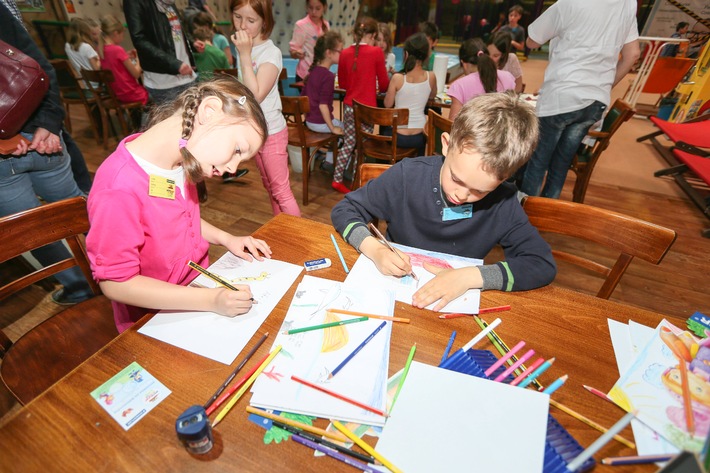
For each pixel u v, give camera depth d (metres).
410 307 0.76
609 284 1.01
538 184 2.43
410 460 0.48
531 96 3.05
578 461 0.43
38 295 1.77
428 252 0.95
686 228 2.66
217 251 2.24
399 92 2.72
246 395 0.57
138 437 0.50
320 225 1.03
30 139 1.32
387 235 1.20
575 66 2.06
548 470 0.48
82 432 0.50
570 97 2.10
